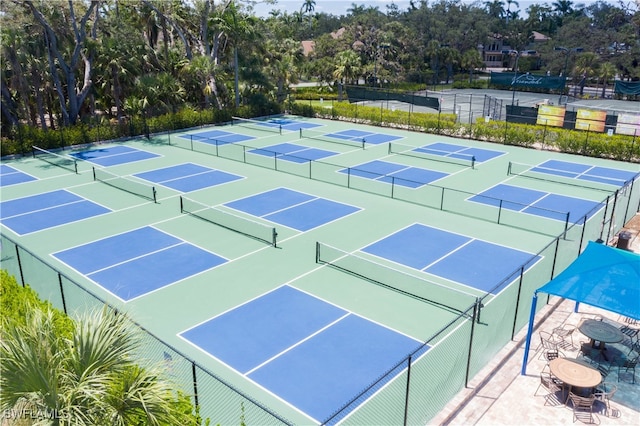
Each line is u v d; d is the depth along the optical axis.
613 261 11.38
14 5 35.69
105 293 15.27
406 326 13.53
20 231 20.38
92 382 6.12
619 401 10.24
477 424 9.64
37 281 15.63
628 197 21.91
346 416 10.15
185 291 15.45
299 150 35.34
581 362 10.65
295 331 13.30
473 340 12.66
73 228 20.64
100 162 31.89
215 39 47.97
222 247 18.70
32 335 6.27
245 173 29.23
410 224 21.19
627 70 85.19
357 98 50.88
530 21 118.94
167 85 42.75
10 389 5.87
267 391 10.93
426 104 45.34
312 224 21.12
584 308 14.12
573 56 84.81
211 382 11.04
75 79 42.38
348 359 12.11
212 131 42.69
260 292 15.38
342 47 86.50
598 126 35.66
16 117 36.56
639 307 9.96
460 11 116.69
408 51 94.81
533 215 22.31
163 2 47.47
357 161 32.22
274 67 55.81
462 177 28.66
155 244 18.98
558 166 31.38
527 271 16.78
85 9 41.72
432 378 11.16
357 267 17.09
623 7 102.25
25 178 28.19
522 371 11.16
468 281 16.16
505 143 37.94
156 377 6.65
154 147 36.41
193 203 23.75
